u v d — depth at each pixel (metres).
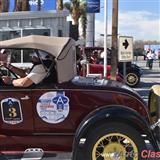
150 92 7.54
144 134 6.50
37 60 6.80
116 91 6.70
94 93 6.65
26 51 7.15
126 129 6.44
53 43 6.71
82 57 17.30
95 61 19.72
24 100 6.62
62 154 7.58
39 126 6.66
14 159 7.38
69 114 6.64
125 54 11.73
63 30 18.34
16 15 18.14
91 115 6.45
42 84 6.66
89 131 6.45
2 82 6.84
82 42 18.55
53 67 6.72
